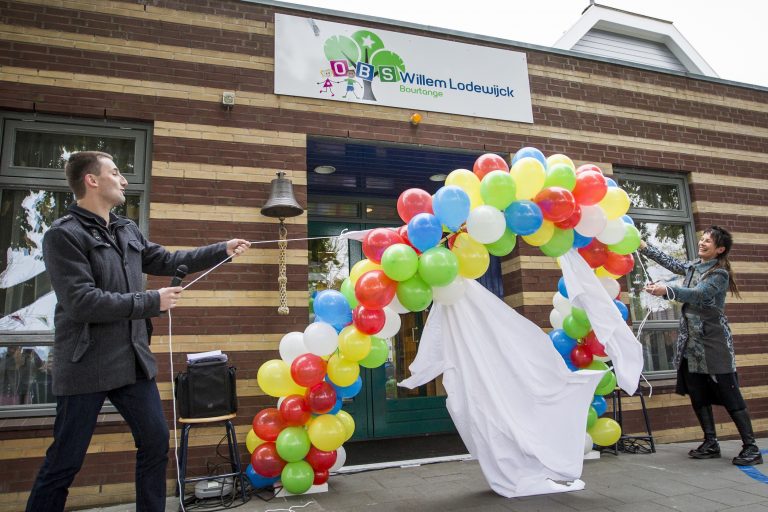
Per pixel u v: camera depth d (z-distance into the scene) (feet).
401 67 17.72
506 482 11.25
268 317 14.93
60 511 7.38
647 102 21.45
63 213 14.42
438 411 20.03
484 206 10.81
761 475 13.39
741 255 21.47
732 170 22.29
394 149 17.90
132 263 8.64
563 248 11.78
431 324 12.05
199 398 12.05
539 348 11.83
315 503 11.89
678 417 18.93
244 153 15.58
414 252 10.75
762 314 21.12
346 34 17.19
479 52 18.92
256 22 16.34
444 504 11.57
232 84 15.81
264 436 12.37
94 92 14.56
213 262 9.78
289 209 14.76
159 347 13.92
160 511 7.83
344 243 20.53
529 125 19.31
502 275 19.70
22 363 13.52
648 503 11.23
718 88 22.93
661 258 16.38
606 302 12.25
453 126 18.17
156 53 15.26
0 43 14.05
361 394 19.26
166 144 14.92
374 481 13.83
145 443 7.89
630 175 20.97
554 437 11.37
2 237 13.89
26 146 14.34
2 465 12.35
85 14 14.84
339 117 16.80
